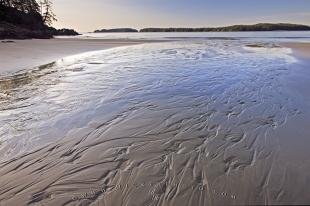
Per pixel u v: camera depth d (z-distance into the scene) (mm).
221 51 23062
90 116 7117
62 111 7586
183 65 14758
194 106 7785
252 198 3934
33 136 6062
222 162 4887
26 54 22188
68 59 19078
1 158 5145
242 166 4750
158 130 6203
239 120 6785
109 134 6035
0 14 61875
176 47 28344
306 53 19938
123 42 41406
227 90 9438
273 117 6961
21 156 5203
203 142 5637
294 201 3861
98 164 4855
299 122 6625
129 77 11703
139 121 6719
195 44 33531
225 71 12836
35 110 7750
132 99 8469
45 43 37500
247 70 13039
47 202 3908
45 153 5297
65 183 4336
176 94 8977
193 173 4547
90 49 28000
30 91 9859
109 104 8031
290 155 5109
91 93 9273
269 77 11320
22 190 4188
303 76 11359
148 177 4445
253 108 7625
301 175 4461
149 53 21938
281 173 4527
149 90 9484
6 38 44156
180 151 5273
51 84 10867
